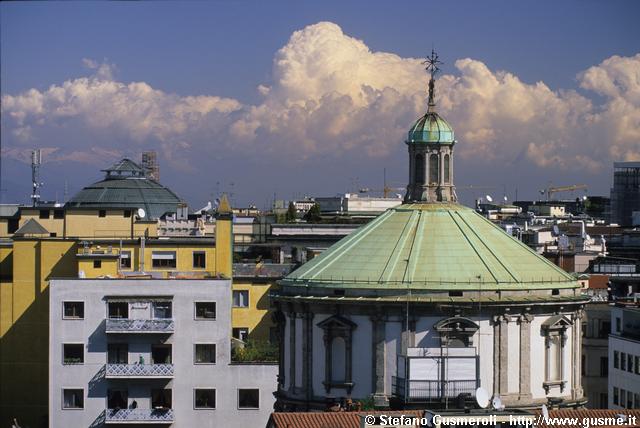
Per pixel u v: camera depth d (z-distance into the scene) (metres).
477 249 194.12
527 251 197.88
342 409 181.00
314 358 192.88
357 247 196.88
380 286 189.38
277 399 198.75
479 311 188.50
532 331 191.50
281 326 199.25
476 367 181.25
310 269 196.50
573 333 194.75
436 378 180.38
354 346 190.25
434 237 195.50
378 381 188.75
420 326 188.62
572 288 194.62
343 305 190.38
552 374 192.88
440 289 188.50
